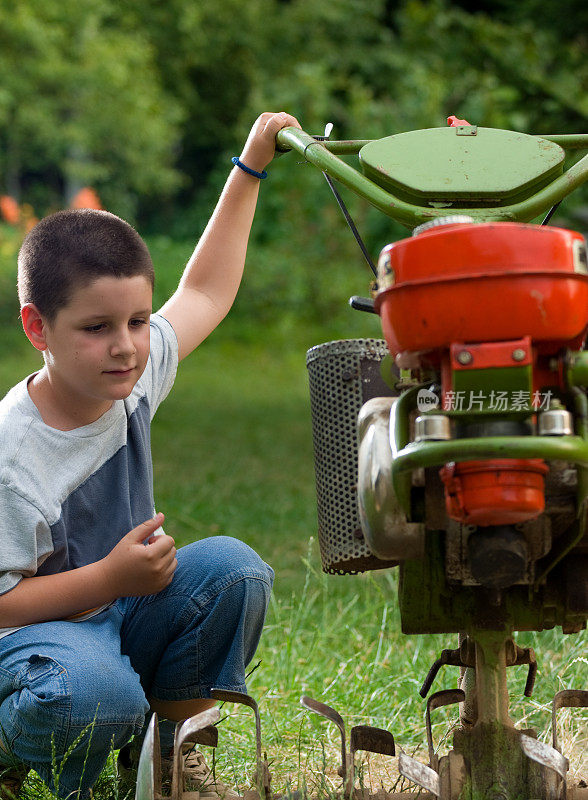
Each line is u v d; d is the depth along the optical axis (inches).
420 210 72.3
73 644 82.2
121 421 89.7
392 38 802.8
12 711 82.4
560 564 74.9
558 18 321.4
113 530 88.8
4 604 82.1
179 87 951.0
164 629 90.5
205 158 1019.3
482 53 335.3
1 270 618.5
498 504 61.3
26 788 88.1
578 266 61.3
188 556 92.2
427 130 78.2
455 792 73.6
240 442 323.0
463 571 70.2
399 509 67.4
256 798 78.1
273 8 968.9
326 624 135.7
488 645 74.7
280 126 96.3
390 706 112.8
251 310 621.0
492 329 60.2
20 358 547.5
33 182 914.7
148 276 83.6
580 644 121.3
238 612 89.4
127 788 90.4
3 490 82.3
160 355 95.9
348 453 81.7
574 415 64.8
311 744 103.7
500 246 60.0
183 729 75.8
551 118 289.7
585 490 64.5
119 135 785.6
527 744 71.8
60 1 735.7
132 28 897.5
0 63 708.7
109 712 81.2
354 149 85.5
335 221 625.9
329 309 615.8
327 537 82.7
